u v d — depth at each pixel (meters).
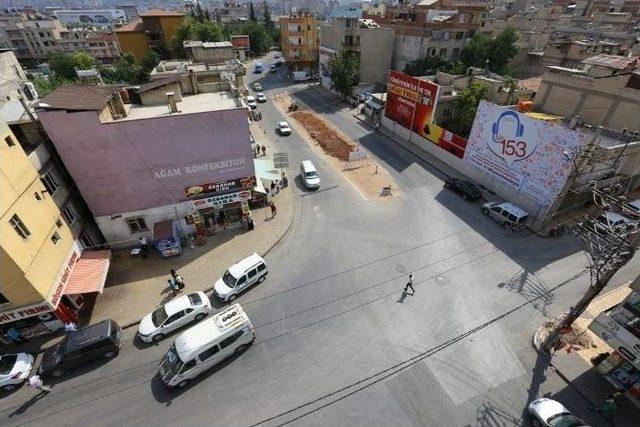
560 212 28.23
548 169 27.03
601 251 15.31
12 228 16.80
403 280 23.23
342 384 17.34
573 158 24.70
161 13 79.31
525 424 15.66
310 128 48.97
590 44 52.72
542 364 17.95
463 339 19.27
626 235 14.66
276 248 26.56
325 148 43.06
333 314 20.98
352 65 57.47
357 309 21.25
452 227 28.30
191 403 16.77
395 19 68.38
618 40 65.88
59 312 19.61
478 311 20.86
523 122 28.33
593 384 17.08
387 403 16.53
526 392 16.81
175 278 22.52
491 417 15.91
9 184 17.03
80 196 24.30
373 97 52.12
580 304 16.47
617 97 31.03
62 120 20.08
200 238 26.73
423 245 26.39
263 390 17.22
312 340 19.50
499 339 19.20
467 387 17.08
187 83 29.27
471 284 22.73
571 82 34.16
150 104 26.61
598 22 81.12
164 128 22.22
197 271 24.34
